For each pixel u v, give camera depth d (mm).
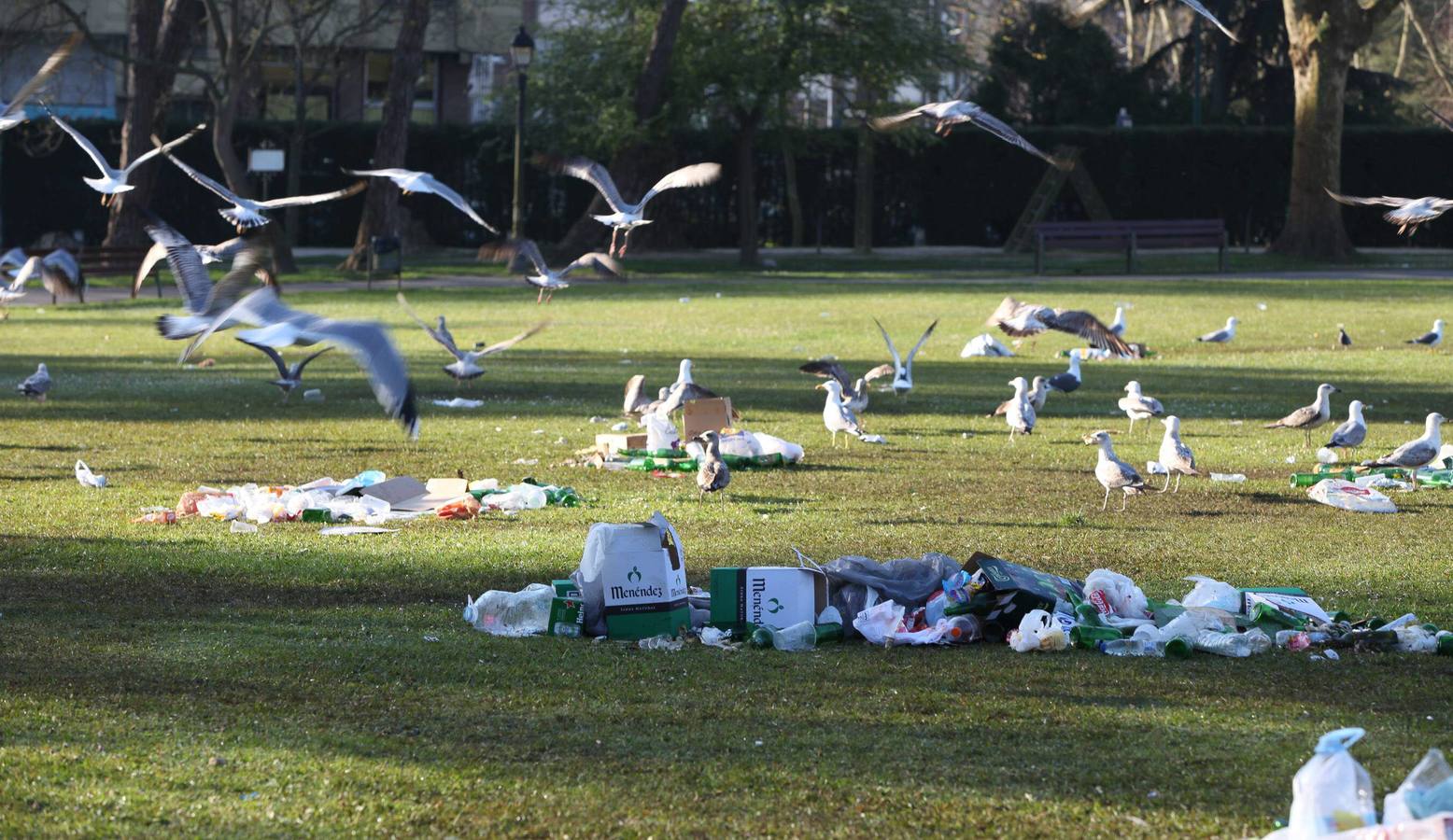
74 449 18562
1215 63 73125
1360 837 6047
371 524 14125
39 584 11625
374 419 21328
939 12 59031
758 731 8422
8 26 49125
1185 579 11914
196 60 64750
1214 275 48938
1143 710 8797
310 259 55375
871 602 10625
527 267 49938
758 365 27984
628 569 10328
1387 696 9047
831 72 51219
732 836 7000
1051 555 12773
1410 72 81688
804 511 14719
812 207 67750
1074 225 49812
